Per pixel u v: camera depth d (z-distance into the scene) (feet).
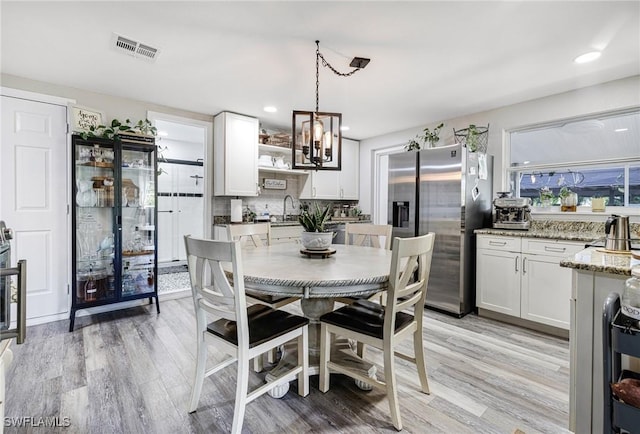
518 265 9.46
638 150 9.25
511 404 5.69
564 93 10.15
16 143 9.04
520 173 11.60
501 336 8.75
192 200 19.74
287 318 5.86
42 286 9.46
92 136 9.46
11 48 7.51
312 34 6.86
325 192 16.31
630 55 7.71
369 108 11.85
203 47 7.45
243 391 4.80
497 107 11.71
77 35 6.95
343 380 6.45
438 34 6.83
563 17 6.18
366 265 6.07
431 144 12.87
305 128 7.52
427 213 11.10
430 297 11.07
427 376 6.52
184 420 5.20
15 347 7.78
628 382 3.51
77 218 9.62
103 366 6.90
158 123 14.57
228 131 12.45
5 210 8.92
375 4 5.82
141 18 6.32
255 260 6.55
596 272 4.42
